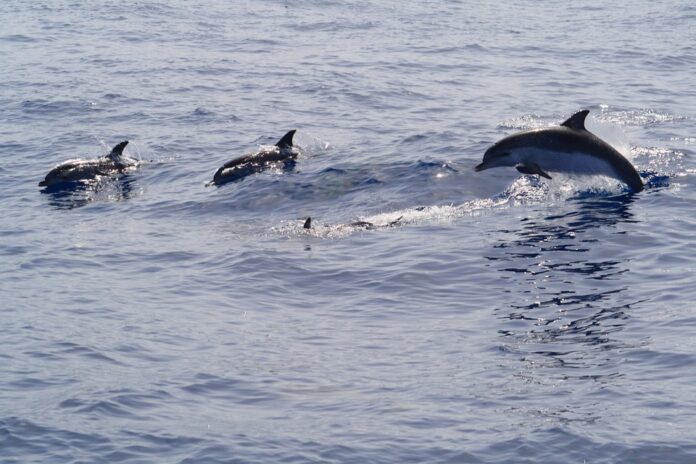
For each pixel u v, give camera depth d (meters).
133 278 21.53
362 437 13.33
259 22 65.00
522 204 25.28
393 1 74.19
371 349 16.84
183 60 51.72
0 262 23.06
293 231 24.47
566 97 41.28
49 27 62.62
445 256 21.72
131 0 73.06
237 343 17.33
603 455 12.51
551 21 64.81
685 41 55.47
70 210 28.05
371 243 23.08
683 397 13.99
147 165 32.66
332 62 51.16
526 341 16.73
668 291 18.75
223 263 22.14
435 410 14.12
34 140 36.72
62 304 19.78
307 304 19.47
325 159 31.06
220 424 13.84
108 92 44.19
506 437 13.11
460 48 55.03
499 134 33.91
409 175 28.11
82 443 13.30
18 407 14.49
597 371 15.19
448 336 17.28
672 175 27.02
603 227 23.03
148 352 16.92
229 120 38.78
